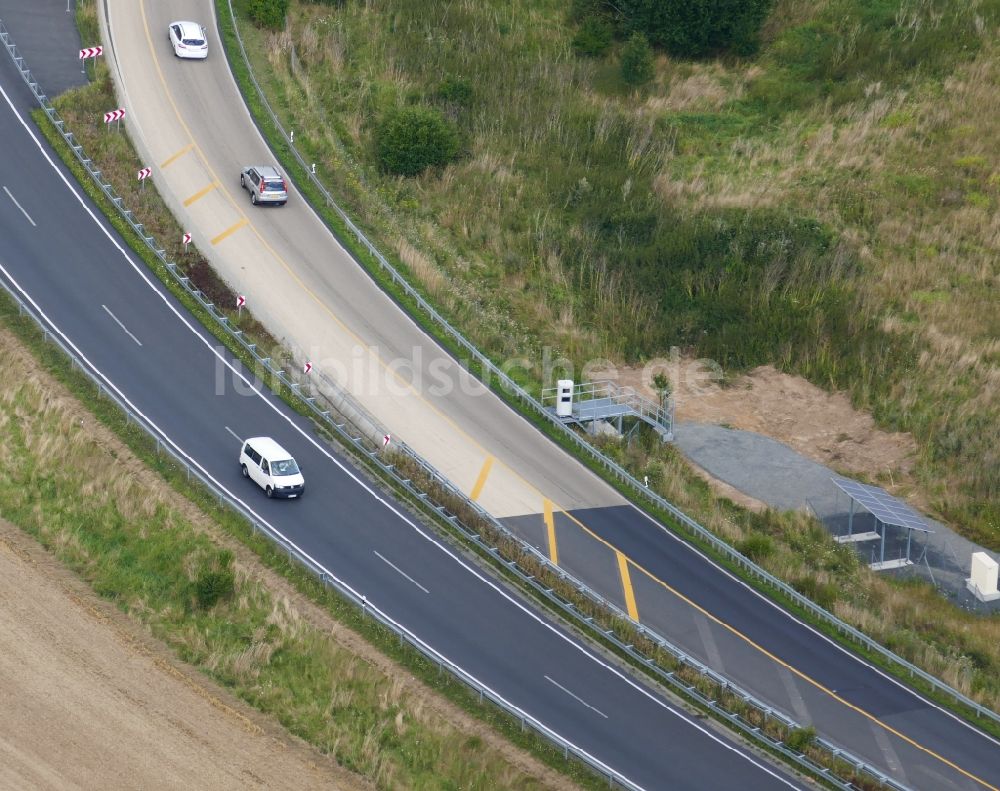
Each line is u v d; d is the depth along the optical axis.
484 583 54.62
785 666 53.31
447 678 49.28
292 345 65.69
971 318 74.44
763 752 48.75
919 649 55.41
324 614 51.25
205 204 72.94
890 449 67.94
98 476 55.62
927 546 62.75
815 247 77.50
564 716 48.69
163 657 48.53
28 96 76.62
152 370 62.12
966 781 48.72
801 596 56.72
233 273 69.00
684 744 48.38
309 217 74.06
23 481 55.62
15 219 68.56
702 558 58.72
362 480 58.94
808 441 68.38
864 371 71.00
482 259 76.38
